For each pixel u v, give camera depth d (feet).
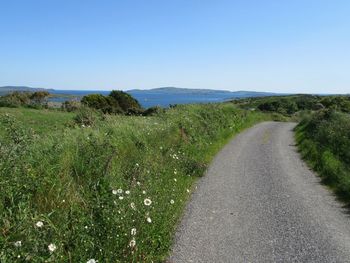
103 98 143.02
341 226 23.39
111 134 31.96
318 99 221.66
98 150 25.09
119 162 26.50
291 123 116.16
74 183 19.66
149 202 17.69
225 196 28.86
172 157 34.32
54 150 22.85
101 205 16.19
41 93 168.55
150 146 34.83
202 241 20.01
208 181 33.27
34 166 19.39
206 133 55.26
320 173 38.42
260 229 22.29
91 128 34.94
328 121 69.21
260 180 34.76
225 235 21.06
